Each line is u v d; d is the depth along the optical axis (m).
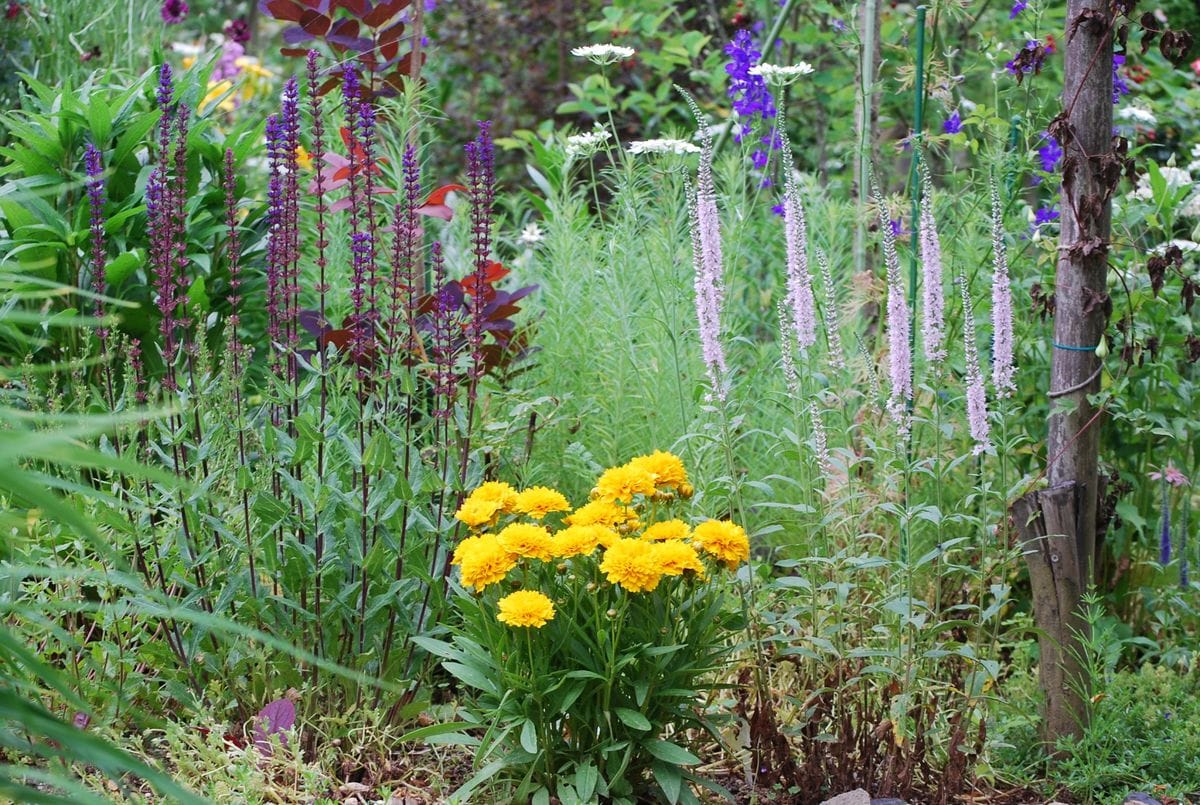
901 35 6.53
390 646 3.11
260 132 4.26
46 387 3.76
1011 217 4.18
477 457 3.24
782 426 4.25
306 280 4.40
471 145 3.22
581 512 2.78
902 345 2.95
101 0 5.53
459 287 3.73
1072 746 3.09
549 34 8.91
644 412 4.10
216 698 3.08
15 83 5.24
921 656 2.96
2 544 1.79
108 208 4.04
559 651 2.74
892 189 5.47
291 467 3.25
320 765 2.93
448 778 3.02
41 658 2.86
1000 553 3.22
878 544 3.73
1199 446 3.94
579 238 4.60
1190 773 3.09
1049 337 4.09
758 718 2.95
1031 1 4.23
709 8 8.02
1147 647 3.91
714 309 3.00
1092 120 3.10
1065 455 3.18
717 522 2.76
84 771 2.70
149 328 4.02
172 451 3.18
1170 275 3.91
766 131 5.75
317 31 3.97
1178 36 3.06
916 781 3.03
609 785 2.71
